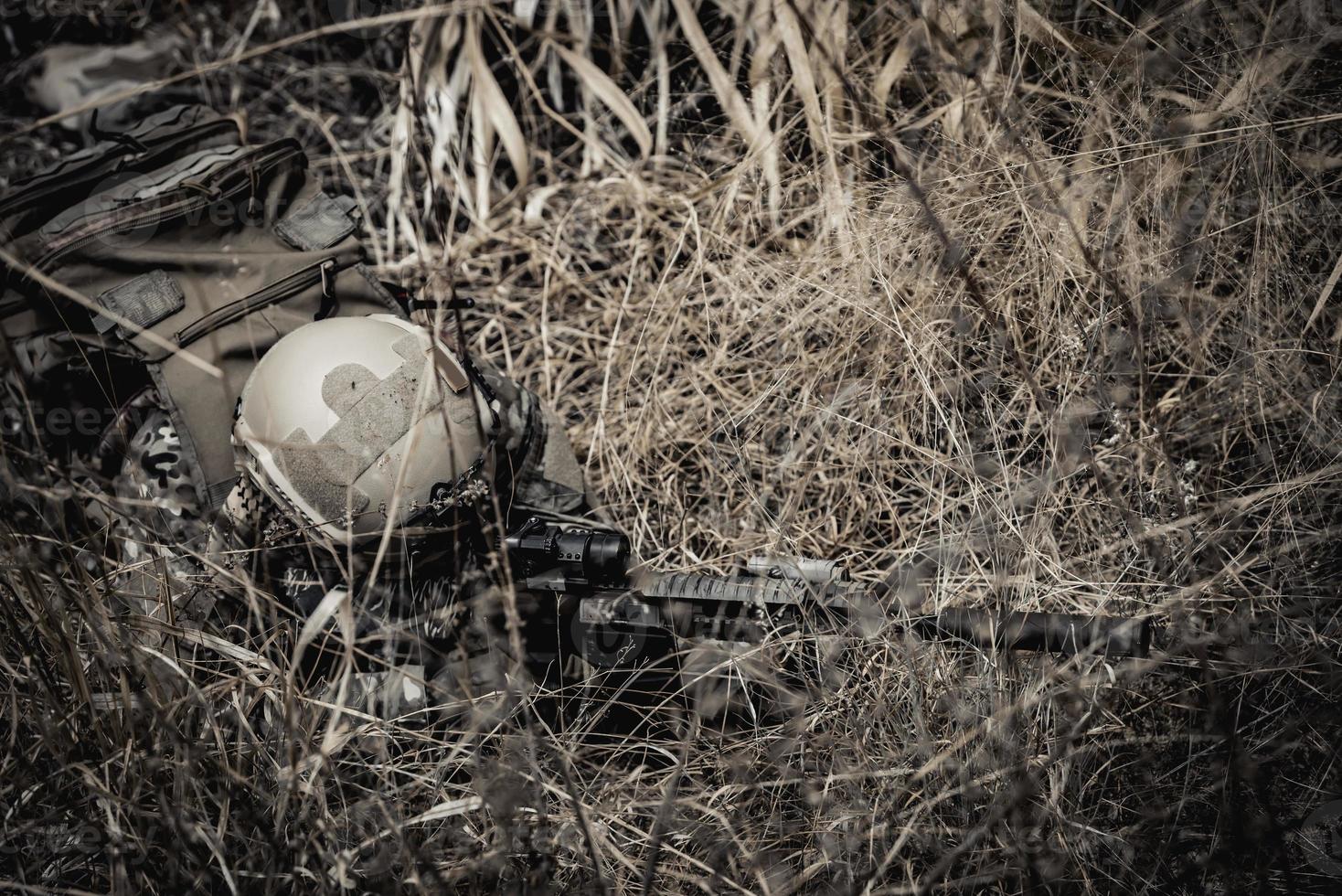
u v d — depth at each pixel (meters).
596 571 1.97
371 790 1.90
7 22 3.47
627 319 2.85
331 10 3.40
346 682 1.81
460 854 1.81
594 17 3.26
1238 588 2.02
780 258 2.73
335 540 1.97
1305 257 2.38
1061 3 2.68
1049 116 2.59
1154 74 2.46
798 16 2.08
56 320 2.22
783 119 2.95
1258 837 1.68
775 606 1.93
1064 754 1.77
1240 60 2.42
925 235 2.46
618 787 1.93
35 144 3.24
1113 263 2.29
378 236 3.12
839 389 2.52
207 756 1.76
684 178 3.02
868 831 1.80
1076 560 2.05
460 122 3.18
